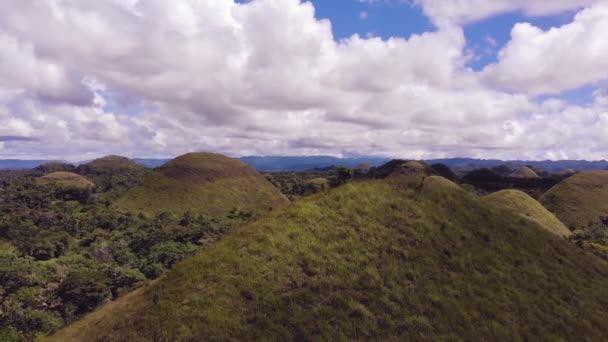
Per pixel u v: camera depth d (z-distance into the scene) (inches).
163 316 386.3
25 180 5536.4
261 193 4517.7
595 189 3304.6
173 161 4677.7
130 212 3567.9
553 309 470.0
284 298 411.5
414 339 375.6
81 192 4719.5
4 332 1202.6
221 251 496.4
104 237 2763.3
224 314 383.9
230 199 4153.5
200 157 4820.4
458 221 633.6
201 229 2615.7
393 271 471.5
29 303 1430.9
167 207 3801.7
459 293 452.8
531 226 713.0
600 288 554.9
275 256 478.3
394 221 593.0
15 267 1849.2
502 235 631.2
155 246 2329.0
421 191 711.7
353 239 533.3
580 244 1524.4
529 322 431.5
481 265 525.7
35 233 2815.0
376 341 368.5
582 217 2979.8
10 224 2984.7
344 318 390.6
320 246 508.4
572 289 527.2
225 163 4827.8
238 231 561.3
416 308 416.2
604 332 452.8
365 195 663.1
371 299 421.7
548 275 552.4
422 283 458.9
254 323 376.8
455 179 3065.9
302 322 379.6
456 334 389.4
